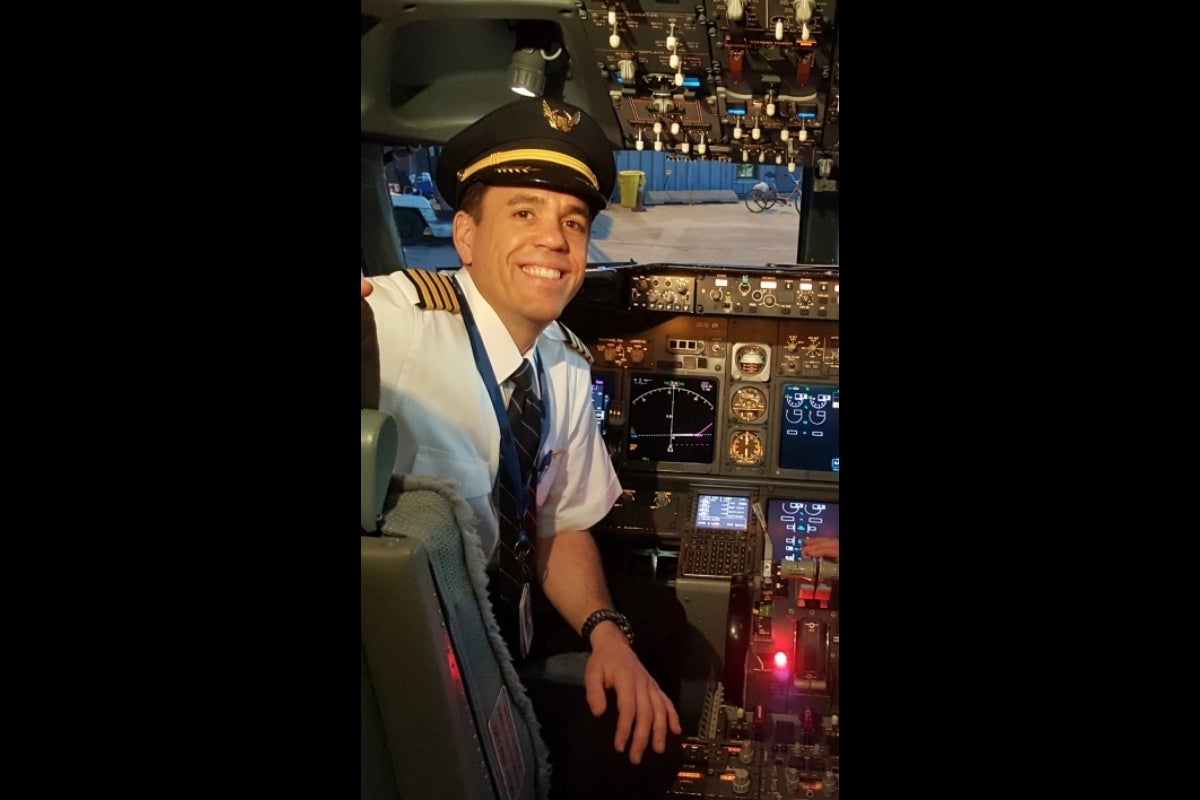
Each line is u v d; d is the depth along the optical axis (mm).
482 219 1588
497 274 1573
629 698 1524
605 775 1502
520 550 1618
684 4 2209
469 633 993
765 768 1650
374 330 1244
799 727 1803
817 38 2295
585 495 1937
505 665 1101
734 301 2939
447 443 1513
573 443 1892
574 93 2775
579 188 1549
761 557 2916
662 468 3119
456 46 2516
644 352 3137
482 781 993
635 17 2277
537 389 1705
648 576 3105
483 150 1569
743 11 2211
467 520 989
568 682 1630
